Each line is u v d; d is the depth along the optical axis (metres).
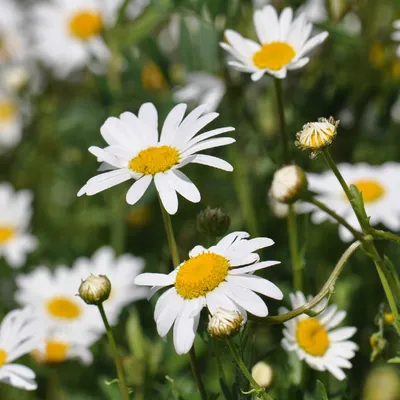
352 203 0.59
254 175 0.85
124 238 0.90
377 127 0.85
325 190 0.77
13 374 0.65
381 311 0.62
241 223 0.86
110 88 0.85
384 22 0.88
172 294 0.58
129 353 0.80
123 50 0.85
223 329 0.56
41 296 0.82
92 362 0.81
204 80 0.82
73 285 0.83
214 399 0.61
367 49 0.84
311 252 0.81
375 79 0.84
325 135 0.58
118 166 0.60
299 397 0.64
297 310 0.58
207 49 0.81
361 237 0.59
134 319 0.71
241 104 0.82
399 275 0.77
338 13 0.80
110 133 0.62
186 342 0.57
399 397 0.75
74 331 0.79
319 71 0.82
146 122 0.62
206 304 0.57
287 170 0.62
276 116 0.83
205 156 0.59
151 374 0.70
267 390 0.62
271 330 0.76
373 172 0.78
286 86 0.84
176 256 0.60
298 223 0.78
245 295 0.57
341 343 0.63
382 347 0.62
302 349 0.63
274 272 0.75
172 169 0.59
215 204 0.90
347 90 0.82
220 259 0.57
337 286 0.75
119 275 0.84
